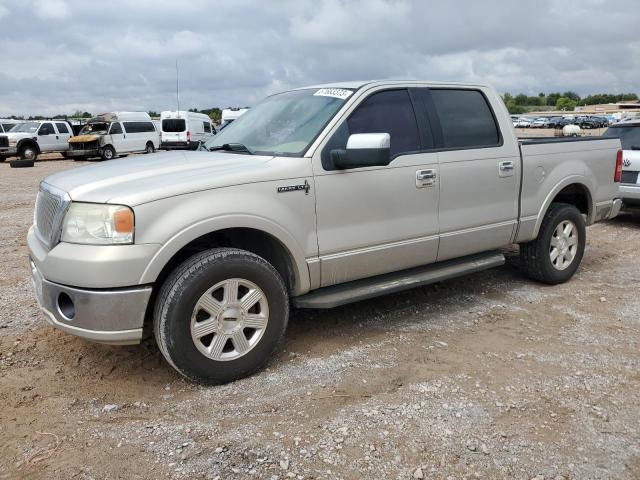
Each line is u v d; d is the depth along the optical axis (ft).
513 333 14.46
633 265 21.26
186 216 10.91
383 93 14.40
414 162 14.32
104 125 93.97
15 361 12.76
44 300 11.30
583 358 12.87
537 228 17.54
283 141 13.50
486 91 16.63
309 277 12.85
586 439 9.64
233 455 9.14
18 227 29.66
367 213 13.53
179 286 10.85
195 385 11.68
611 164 19.86
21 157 88.48
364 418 10.26
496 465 8.93
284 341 13.97
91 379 11.96
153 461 9.00
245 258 11.55
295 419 10.27
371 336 14.29
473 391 11.30
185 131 97.60
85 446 9.43
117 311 10.55
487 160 15.89
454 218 15.30
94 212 10.55
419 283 14.57
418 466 8.88
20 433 9.82
